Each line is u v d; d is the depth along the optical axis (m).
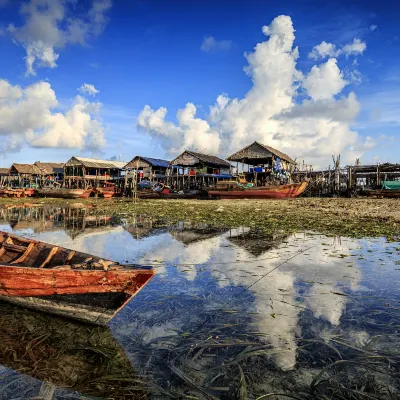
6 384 3.25
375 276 6.46
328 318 4.64
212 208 22.50
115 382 3.28
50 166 60.38
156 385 3.21
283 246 9.46
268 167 39.53
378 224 13.33
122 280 4.27
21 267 4.73
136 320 4.66
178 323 4.55
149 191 40.22
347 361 3.54
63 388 3.19
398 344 3.90
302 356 3.69
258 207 22.70
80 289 4.47
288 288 5.90
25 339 4.12
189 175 44.06
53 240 11.37
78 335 4.23
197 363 3.59
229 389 3.14
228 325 4.44
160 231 12.94
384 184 33.75
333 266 7.24
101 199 38.22
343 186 42.28
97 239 11.41
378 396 3.00
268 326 4.42
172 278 6.57
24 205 28.69
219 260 8.00
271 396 3.04
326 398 2.99
